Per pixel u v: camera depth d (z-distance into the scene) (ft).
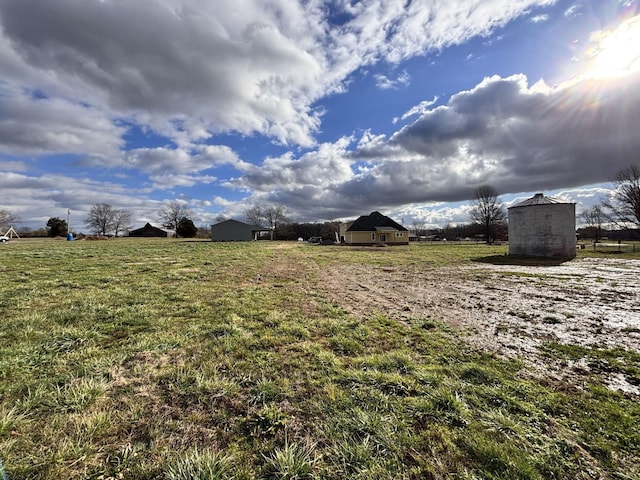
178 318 15.94
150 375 9.50
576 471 5.98
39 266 35.50
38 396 7.88
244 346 12.23
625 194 89.71
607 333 14.67
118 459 5.98
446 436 6.91
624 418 7.66
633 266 41.88
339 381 9.43
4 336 12.32
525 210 61.05
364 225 143.64
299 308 18.99
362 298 22.86
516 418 7.63
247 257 56.44
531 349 12.57
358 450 6.39
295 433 6.97
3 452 5.96
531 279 31.76
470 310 19.25
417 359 11.44
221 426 7.14
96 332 13.09
